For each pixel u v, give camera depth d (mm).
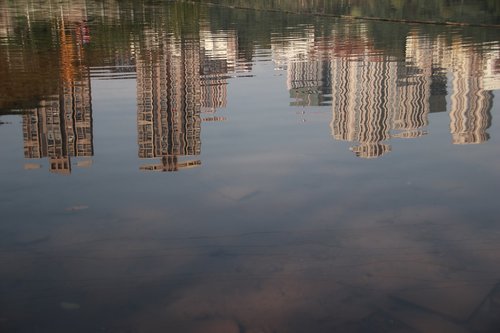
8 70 10906
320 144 5715
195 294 2967
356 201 4152
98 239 3600
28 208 4105
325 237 3590
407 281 3057
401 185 4469
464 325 2682
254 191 4402
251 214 3955
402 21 26500
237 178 4715
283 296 2932
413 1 27375
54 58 12875
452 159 5125
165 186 4543
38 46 15461
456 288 2975
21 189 4512
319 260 3303
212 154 5426
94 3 41625
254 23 25578
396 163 5051
